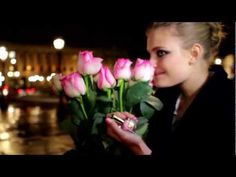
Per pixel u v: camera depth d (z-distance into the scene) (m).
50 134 9.66
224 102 1.55
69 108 1.49
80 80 1.43
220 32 1.55
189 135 1.57
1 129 10.98
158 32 1.53
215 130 1.55
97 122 1.47
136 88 1.46
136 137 1.47
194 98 1.57
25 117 14.01
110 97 1.46
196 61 1.54
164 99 1.65
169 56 1.53
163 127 1.62
